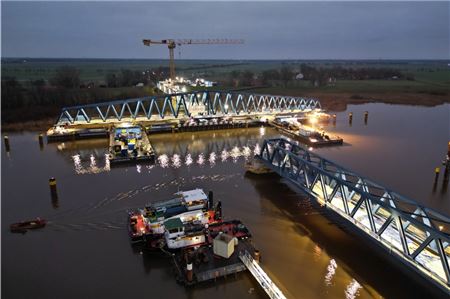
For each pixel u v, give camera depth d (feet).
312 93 482.28
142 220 113.91
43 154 200.95
